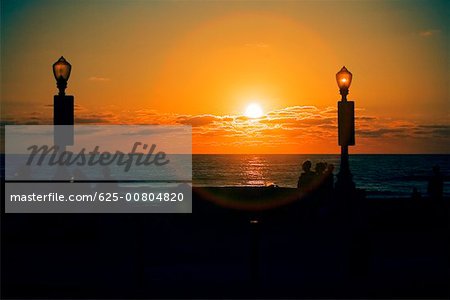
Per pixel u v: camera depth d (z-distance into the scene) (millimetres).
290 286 15250
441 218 27578
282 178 76875
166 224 23859
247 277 16422
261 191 30422
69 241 22359
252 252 14898
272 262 18781
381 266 18031
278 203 30172
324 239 22891
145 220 23734
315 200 25984
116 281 15938
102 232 22766
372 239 23859
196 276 16594
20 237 22219
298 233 24312
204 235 24531
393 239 23922
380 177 78938
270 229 25484
